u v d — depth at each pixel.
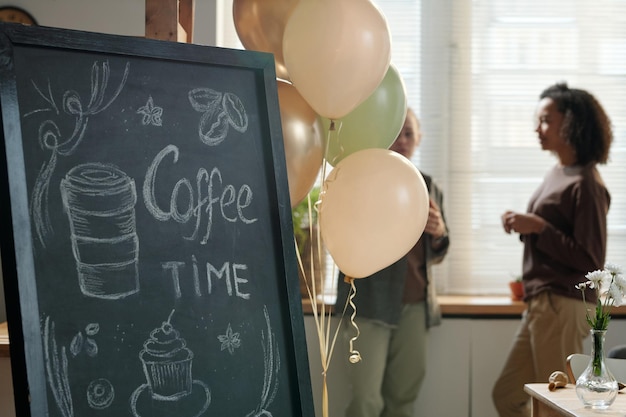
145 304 1.70
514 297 4.29
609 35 4.52
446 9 4.46
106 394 1.61
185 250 1.77
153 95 1.78
